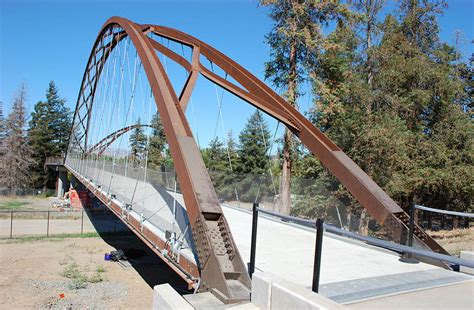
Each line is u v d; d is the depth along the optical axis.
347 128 21.52
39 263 19.34
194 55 10.90
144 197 11.49
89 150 31.56
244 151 47.22
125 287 15.41
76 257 20.97
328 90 20.12
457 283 4.93
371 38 24.23
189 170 6.18
